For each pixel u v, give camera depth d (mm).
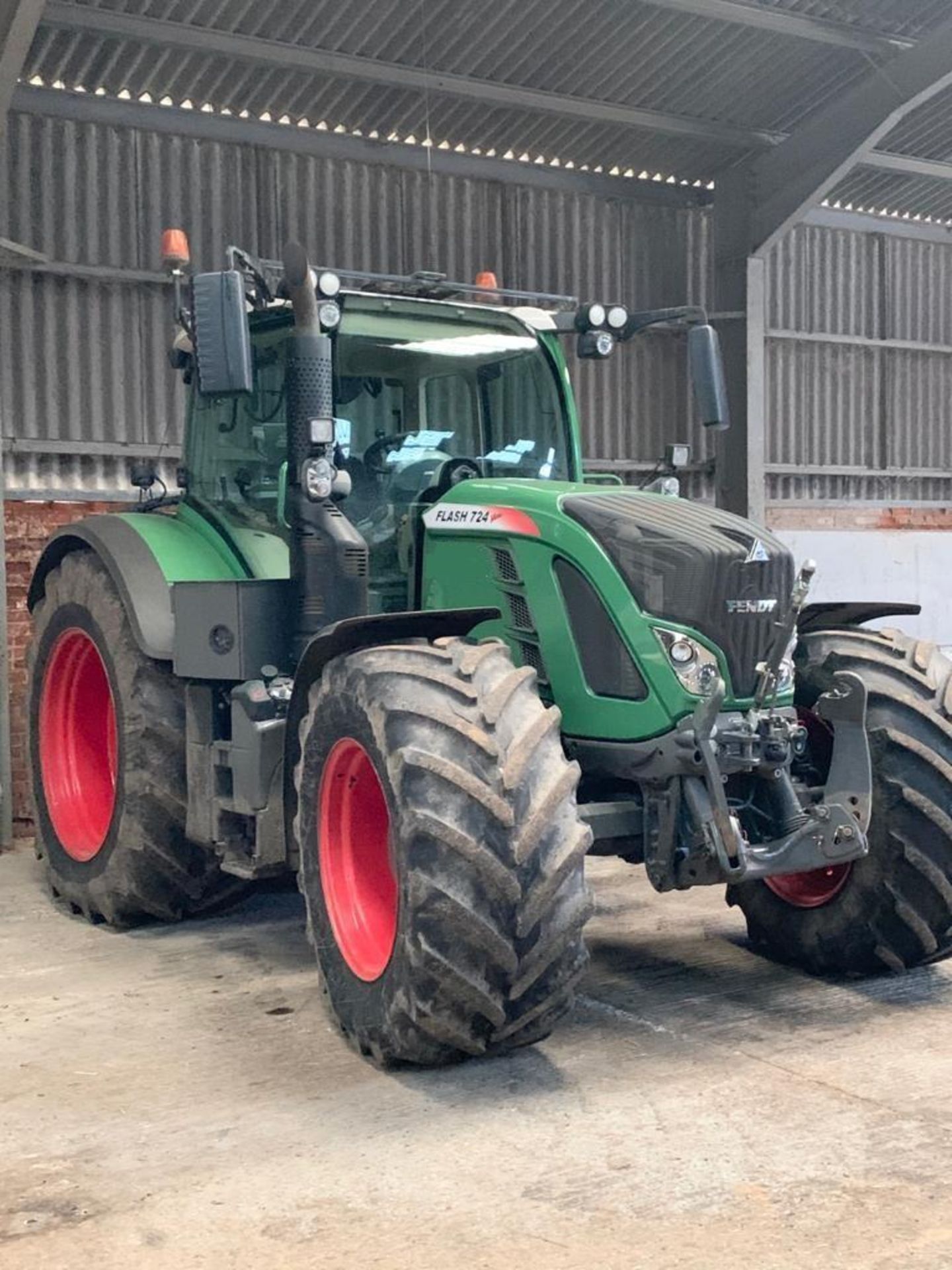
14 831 6957
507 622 4121
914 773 4090
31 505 7082
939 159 9750
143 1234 2697
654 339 9164
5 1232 2715
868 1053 3670
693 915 5211
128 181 7223
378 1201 2822
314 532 4148
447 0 7051
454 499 4312
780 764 3859
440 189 8219
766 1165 2965
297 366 4070
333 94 7555
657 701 3779
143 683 4781
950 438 10828
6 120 6246
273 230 7645
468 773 3283
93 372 7219
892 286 10438
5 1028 3941
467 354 4684
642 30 7594
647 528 3881
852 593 10109
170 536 5000
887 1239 2629
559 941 3322
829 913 4297
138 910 4969
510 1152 3051
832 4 7754
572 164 8664
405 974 3350
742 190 8875
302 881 3887
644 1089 3418
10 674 7000
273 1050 3736
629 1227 2688
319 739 3758
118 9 6633
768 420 9883
